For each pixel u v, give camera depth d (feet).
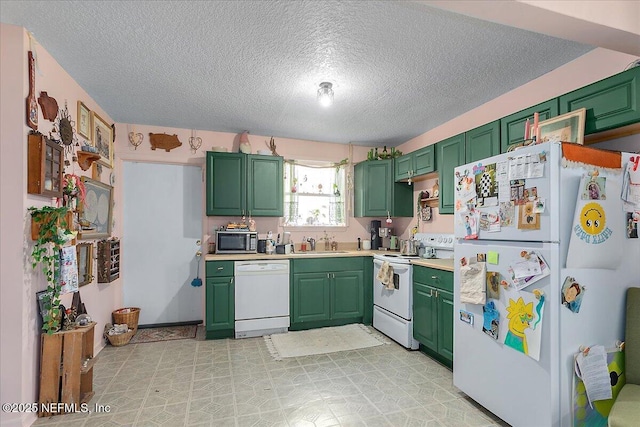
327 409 6.95
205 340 11.22
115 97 9.61
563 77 7.72
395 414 6.77
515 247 6.03
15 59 6.18
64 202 7.69
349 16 5.90
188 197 13.16
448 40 6.67
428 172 11.56
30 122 6.34
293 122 11.95
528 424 5.69
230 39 6.66
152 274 12.73
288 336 11.62
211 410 6.89
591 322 5.61
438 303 9.12
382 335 11.73
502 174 6.34
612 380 5.70
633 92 5.75
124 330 10.91
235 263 11.51
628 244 5.93
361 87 8.91
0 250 6.06
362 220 15.25
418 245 12.45
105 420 6.52
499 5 4.56
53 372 6.73
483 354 6.73
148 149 12.34
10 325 6.09
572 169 5.51
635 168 6.00
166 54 7.23
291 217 14.14
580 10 4.85
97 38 6.61
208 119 11.63
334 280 12.62
